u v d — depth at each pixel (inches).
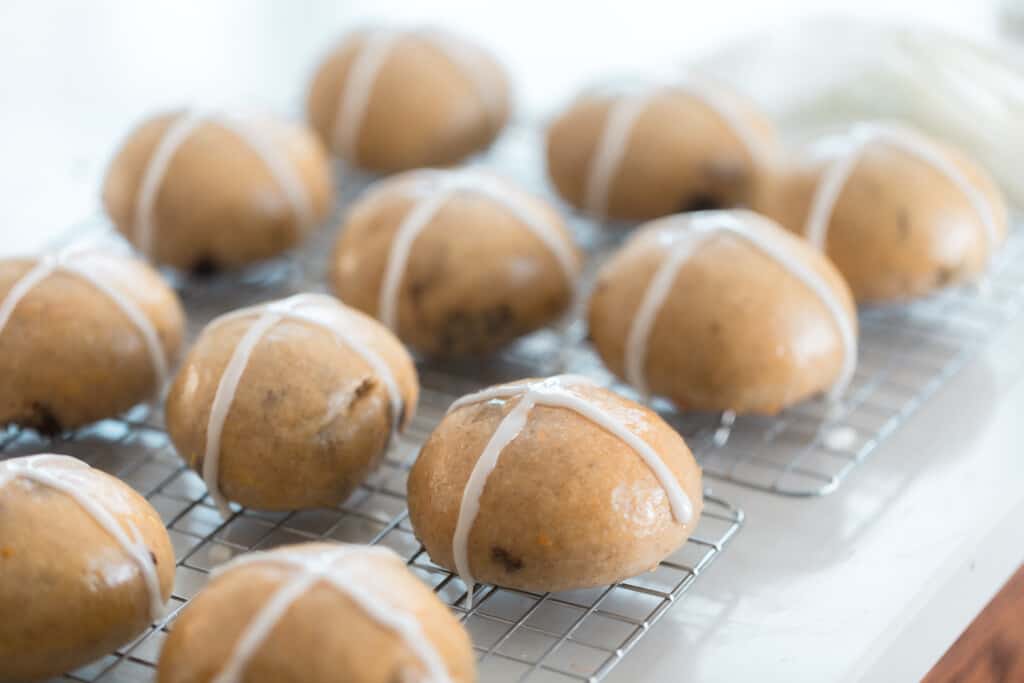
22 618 25.7
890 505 29.0
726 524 28.7
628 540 27.0
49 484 26.4
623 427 27.5
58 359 29.4
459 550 27.1
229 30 43.4
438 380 31.7
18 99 40.1
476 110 36.4
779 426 30.6
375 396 28.7
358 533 28.7
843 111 36.6
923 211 32.0
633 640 26.8
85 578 25.9
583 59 41.6
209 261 33.4
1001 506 28.9
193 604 25.3
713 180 34.4
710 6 43.7
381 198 32.5
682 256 30.4
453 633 25.2
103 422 30.5
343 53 36.5
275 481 28.4
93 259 30.4
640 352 30.3
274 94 40.4
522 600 27.6
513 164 37.6
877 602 27.5
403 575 25.5
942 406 30.8
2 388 29.3
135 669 26.5
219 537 28.6
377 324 29.8
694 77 35.2
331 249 33.8
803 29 37.7
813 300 30.2
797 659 26.8
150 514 26.9
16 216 35.6
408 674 24.5
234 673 24.6
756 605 27.5
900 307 33.1
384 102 35.9
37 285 29.7
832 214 32.3
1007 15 39.9
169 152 33.2
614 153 34.4
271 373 28.4
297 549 25.6
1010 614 29.0
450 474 27.3
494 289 31.5
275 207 33.4
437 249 31.5
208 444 28.4
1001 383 31.2
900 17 39.0
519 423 27.4
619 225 35.5
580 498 26.9
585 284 33.7
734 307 30.0
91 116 39.4
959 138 35.4
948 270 32.2
